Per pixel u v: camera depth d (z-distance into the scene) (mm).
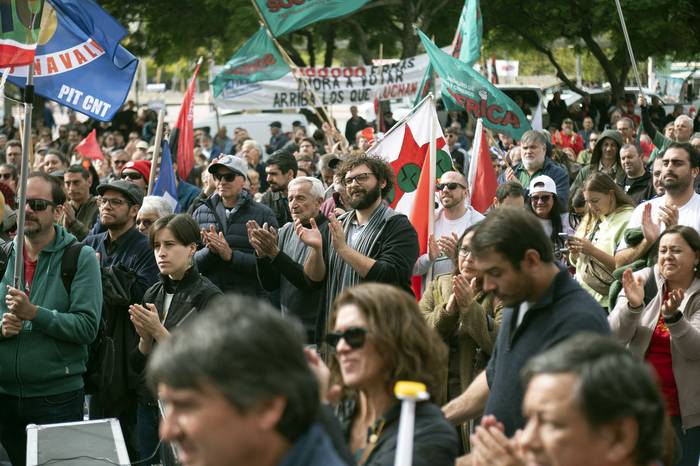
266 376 2672
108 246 10289
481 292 7992
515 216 5008
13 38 8414
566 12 36781
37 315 7891
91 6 10047
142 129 37844
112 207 9984
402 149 11156
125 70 10250
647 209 8789
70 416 8320
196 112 59188
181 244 8188
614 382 3025
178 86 67750
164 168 13766
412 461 4211
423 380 4398
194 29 38562
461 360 7758
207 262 10359
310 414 2807
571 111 35656
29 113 8289
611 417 3018
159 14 38625
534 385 3137
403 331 4367
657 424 3092
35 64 10070
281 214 13695
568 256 10984
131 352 8820
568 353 3127
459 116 32125
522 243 4945
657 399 3105
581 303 5004
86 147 21734
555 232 11266
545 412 3080
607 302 9555
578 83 50688
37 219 8227
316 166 19812
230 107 23078
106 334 8891
